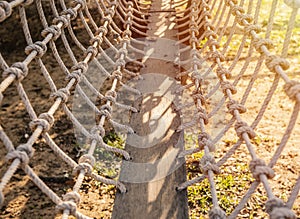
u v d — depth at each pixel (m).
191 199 2.89
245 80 4.31
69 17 2.64
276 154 1.45
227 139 3.47
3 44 5.47
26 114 4.23
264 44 2.15
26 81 4.83
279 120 3.67
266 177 1.42
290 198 1.25
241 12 2.86
